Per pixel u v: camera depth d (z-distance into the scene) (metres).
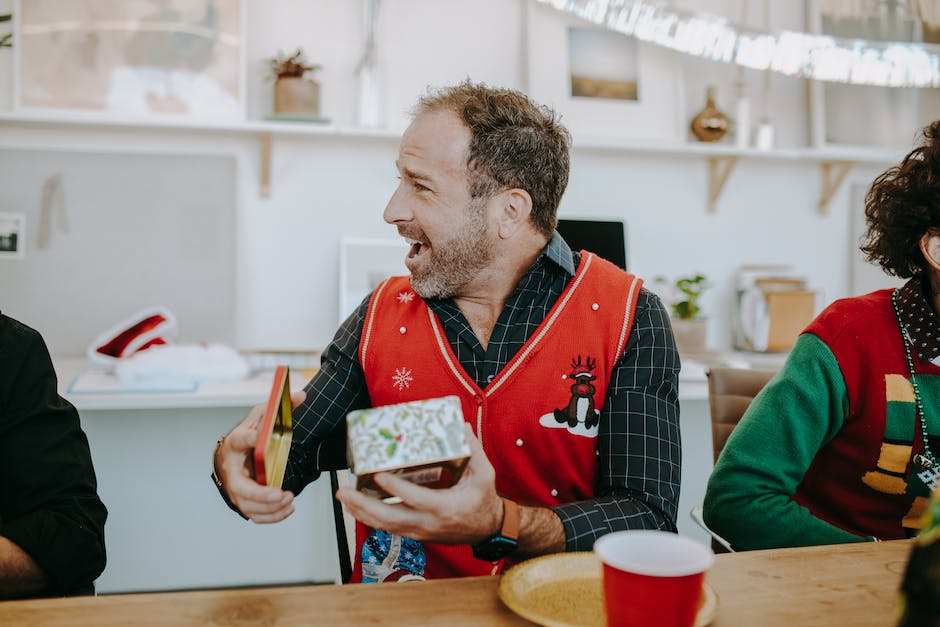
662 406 1.07
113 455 2.33
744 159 3.00
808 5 2.94
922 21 3.00
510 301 1.10
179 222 2.59
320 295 2.72
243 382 2.16
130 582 2.36
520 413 1.07
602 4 2.76
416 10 2.74
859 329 1.10
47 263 2.51
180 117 2.48
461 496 0.75
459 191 1.04
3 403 0.99
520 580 0.74
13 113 2.39
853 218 3.12
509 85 2.80
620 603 0.58
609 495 1.02
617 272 1.15
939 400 1.06
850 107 3.02
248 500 0.83
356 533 1.14
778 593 0.74
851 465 1.12
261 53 2.64
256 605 0.70
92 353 2.22
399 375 1.11
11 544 0.92
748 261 3.04
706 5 2.87
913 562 0.47
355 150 2.71
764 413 1.10
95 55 2.48
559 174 1.09
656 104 2.85
